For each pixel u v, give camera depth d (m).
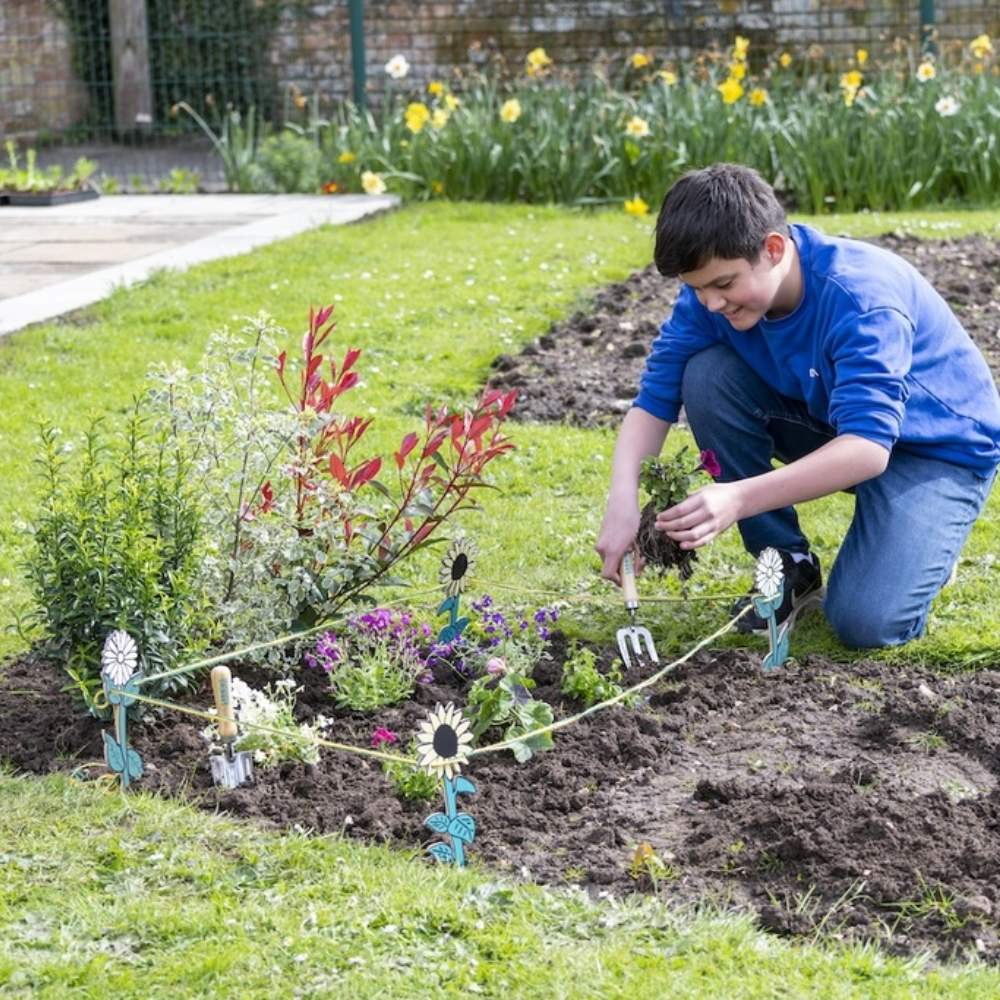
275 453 3.73
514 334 7.01
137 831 2.94
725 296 3.46
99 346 6.72
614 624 4.05
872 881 2.71
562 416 5.91
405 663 3.70
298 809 3.08
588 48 15.79
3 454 5.32
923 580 3.76
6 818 2.99
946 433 3.80
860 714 3.45
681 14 15.63
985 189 10.61
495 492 5.07
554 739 3.38
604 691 3.54
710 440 3.99
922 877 2.72
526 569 4.43
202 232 9.82
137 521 3.48
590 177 11.09
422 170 11.52
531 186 11.15
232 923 2.61
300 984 2.46
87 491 3.53
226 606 3.60
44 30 16.73
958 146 10.65
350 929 2.59
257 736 3.28
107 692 3.11
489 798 3.13
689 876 2.80
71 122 17.11
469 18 15.84
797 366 3.74
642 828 2.99
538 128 11.25
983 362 4.01
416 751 3.04
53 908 2.68
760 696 3.57
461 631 3.74
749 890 2.75
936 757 3.21
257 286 7.86
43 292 7.88
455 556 3.65
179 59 16.66
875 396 3.45
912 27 15.02
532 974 2.46
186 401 3.75
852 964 2.47
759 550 4.07
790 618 3.98
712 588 4.25
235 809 3.08
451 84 15.85
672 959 2.50
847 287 3.59
